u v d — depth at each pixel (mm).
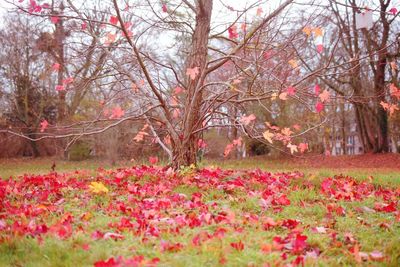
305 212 5383
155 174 8344
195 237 3762
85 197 6207
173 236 3984
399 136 25938
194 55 8648
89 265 3234
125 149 17750
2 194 6109
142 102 9648
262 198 5891
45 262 3318
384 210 5523
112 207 5441
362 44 18266
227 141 22094
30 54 23234
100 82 11453
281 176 8836
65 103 18312
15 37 22844
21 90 24609
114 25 7336
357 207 5645
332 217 5113
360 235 4344
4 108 24891
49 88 23484
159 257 3322
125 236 3973
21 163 21000
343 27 14750
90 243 3750
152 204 5551
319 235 4211
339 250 3799
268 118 19266
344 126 26828
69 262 3289
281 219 4930
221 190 6785
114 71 9227
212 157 22594
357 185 8234
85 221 4676
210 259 3299
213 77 11992
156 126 10688
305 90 7852
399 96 8383
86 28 8555
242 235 4027
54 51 12438
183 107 9016
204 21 8609
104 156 20250
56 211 5188
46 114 24609
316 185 7863
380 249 3893
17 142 24000
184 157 8523
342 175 10328
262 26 7859
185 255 3383
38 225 4289
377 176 10195
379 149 22766
